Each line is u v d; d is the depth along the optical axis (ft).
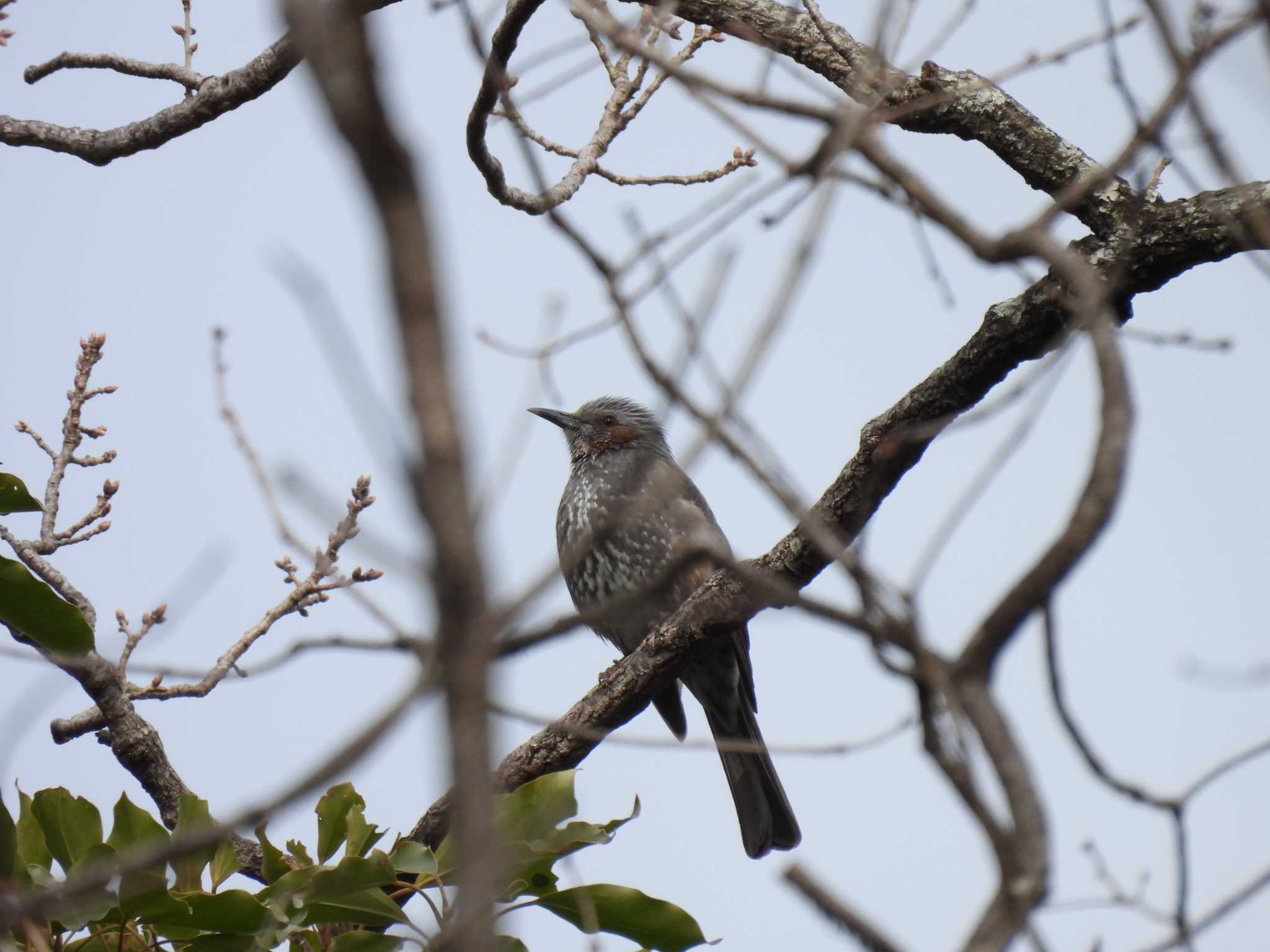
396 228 9.23
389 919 26.25
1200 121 17.21
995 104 32.73
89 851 24.71
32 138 38.32
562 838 25.80
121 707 32.63
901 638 13.38
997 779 12.69
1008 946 12.13
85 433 34.73
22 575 27.76
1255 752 16.39
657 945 26.76
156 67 37.81
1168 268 29.76
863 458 32.40
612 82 35.47
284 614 32.65
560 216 19.29
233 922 25.58
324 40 8.91
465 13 25.99
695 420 15.62
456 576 9.80
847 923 13.53
